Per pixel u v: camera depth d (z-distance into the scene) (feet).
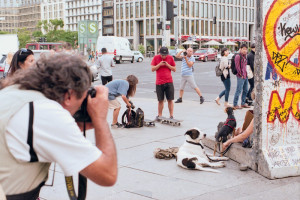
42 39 164.35
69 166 5.13
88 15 412.16
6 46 94.32
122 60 141.08
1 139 5.07
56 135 5.08
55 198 14.14
